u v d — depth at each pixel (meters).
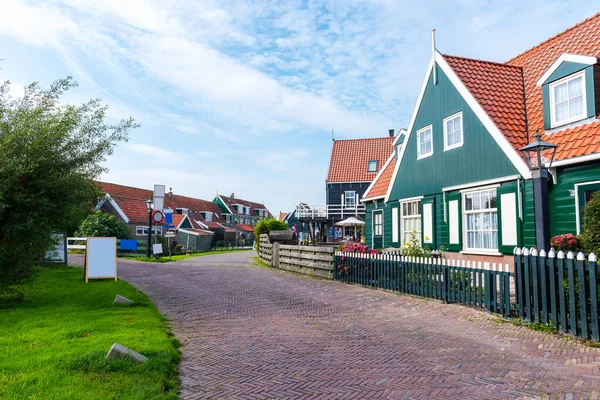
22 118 8.60
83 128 9.65
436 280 9.60
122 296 9.27
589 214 7.49
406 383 4.59
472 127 12.45
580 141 9.55
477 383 4.57
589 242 7.36
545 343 6.05
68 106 9.36
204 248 49.44
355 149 35.59
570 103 10.39
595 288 6.01
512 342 6.15
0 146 8.24
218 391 4.38
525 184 10.57
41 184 8.73
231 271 16.55
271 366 5.16
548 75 10.91
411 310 8.69
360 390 4.40
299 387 4.48
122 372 4.57
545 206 7.82
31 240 8.87
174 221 50.44
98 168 10.45
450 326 7.22
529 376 4.76
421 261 10.09
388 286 11.20
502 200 11.25
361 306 9.19
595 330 5.98
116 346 4.97
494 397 4.20
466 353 5.65
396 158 20.02
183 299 10.08
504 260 11.23
